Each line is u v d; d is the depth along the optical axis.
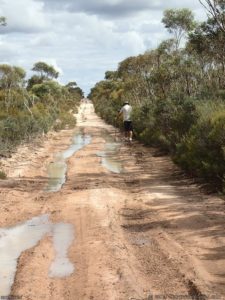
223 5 16.77
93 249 6.94
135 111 27.20
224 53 21.64
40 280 5.86
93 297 5.28
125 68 40.88
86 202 10.05
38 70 69.06
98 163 16.44
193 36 22.61
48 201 10.41
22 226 8.52
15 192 11.39
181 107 16.95
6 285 5.81
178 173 13.35
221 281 5.57
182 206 9.25
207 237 7.22
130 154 19.06
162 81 25.45
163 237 7.40
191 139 12.48
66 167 16.22
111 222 8.41
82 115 69.06
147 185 11.85
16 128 20.77
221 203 9.30
